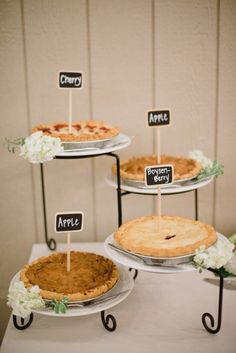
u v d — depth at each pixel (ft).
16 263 6.39
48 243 5.85
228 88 5.89
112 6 5.63
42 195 5.95
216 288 4.99
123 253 4.28
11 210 6.19
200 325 4.33
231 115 5.98
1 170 6.04
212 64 5.82
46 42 5.70
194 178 5.04
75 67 5.80
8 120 5.89
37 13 5.60
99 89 5.87
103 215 6.30
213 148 6.09
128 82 5.86
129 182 4.98
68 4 5.60
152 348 4.00
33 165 6.07
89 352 3.97
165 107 5.95
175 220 4.85
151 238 4.39
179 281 5.14
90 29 5.68
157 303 4.70
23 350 3.99
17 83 5.79
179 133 6.04
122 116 5.97
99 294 4.10
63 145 4.75
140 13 5.66
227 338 4.13
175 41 5.75
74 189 6.20
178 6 5.64
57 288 4.17
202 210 6.31
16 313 3.92
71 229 4.42
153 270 3.92
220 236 4.55
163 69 5.83
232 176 6.18
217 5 5.64
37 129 5.24
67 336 4.20
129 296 4.84
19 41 5.67
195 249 4.04
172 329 4.27
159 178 4.42
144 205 6.27
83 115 5.95
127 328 4.30
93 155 4.65
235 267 4.08
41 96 5.86
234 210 6.29
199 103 5.94
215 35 5.73
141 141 6.06
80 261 4.73
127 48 5.76
